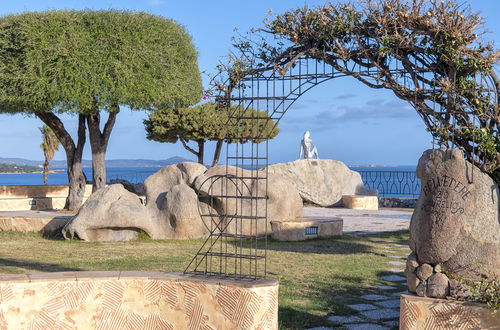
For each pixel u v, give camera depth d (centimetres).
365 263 1178
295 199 1653
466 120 550
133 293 645
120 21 1727
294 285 938
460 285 541
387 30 562
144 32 1759
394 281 993
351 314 759
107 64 1712
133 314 643
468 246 545
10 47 1708
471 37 533
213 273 664
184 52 1898
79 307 634
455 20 532
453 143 552
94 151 1903
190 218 1505
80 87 1683
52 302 625
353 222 2027
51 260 1175
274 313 602
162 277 641
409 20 550
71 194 1908
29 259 1188
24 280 616
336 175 2848
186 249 1351
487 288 525
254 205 1577
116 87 1736
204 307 613
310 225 1581
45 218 1589
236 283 596
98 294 640
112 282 643
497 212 547
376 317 744
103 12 1733
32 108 1772
